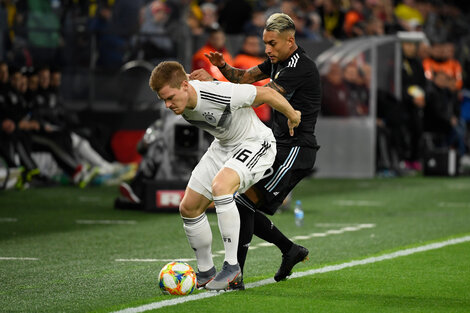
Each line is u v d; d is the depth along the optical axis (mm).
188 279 16578
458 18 77500
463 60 69625
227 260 16922
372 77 50719
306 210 33156
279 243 18000
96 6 48031
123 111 46562
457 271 19359
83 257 21656
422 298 16359
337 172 50969
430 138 57844
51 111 43375
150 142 32750
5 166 40344
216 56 18703
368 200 37250
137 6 49656
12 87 40656
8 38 45000
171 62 16266
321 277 18609
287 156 17781
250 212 17562
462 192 41562
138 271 19516
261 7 52031
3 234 25969
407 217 30844
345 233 26328
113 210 32719
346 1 59844
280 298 16297
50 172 44094
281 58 18109
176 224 28469
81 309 15406
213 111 16562
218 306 15523
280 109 16969
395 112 52469
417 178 51125
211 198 17281
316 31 55625
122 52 47281
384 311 15234
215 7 54781
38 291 17078
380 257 21375
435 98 56844
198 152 32281
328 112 50656
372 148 50938
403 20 66062
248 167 16922
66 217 30422
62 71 46281
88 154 43781
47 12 47125
